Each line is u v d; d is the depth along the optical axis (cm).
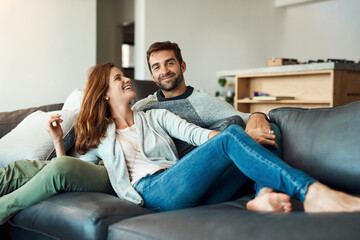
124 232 125
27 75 541
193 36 684
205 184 152
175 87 229
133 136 193
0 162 224
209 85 709
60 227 147
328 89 413
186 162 155
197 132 188
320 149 164
